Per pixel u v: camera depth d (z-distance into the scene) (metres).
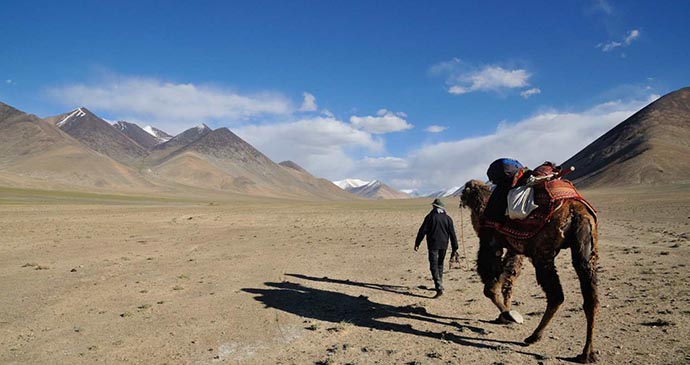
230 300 9.94
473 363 6.30
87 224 28.47
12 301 9.90
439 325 8.04
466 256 15.84
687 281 10.18
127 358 6.79
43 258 15.59
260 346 7.20
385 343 7.20
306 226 29.80
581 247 6.36
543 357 6.44
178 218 35.41
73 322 8.47
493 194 7.72
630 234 20.27
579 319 7.99
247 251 17.67
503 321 8.00
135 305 9.57
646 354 6.33
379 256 15.99
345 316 8.70
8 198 64.31
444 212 10.16
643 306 8.44
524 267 13.12
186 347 7.19
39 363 6.66
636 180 129.38
